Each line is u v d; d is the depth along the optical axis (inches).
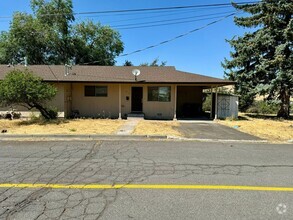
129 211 120.7
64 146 274.2
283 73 666.2
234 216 116.6
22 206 124.9
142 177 172.2
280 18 705.6
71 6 1263.5
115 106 645.3
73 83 622.5
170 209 123.5
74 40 1295.5
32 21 1163.9
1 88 431.8
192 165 204.2
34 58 1216.2
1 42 1161.4
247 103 911.7
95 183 159.0
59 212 118.6
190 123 531.8
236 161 218.8
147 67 738.8
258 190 150.3
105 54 1416.1
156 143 299.0
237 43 749.3
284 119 679.7
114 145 282.8
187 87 718.5
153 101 641.0
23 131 366.0
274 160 224.2
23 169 187.2
